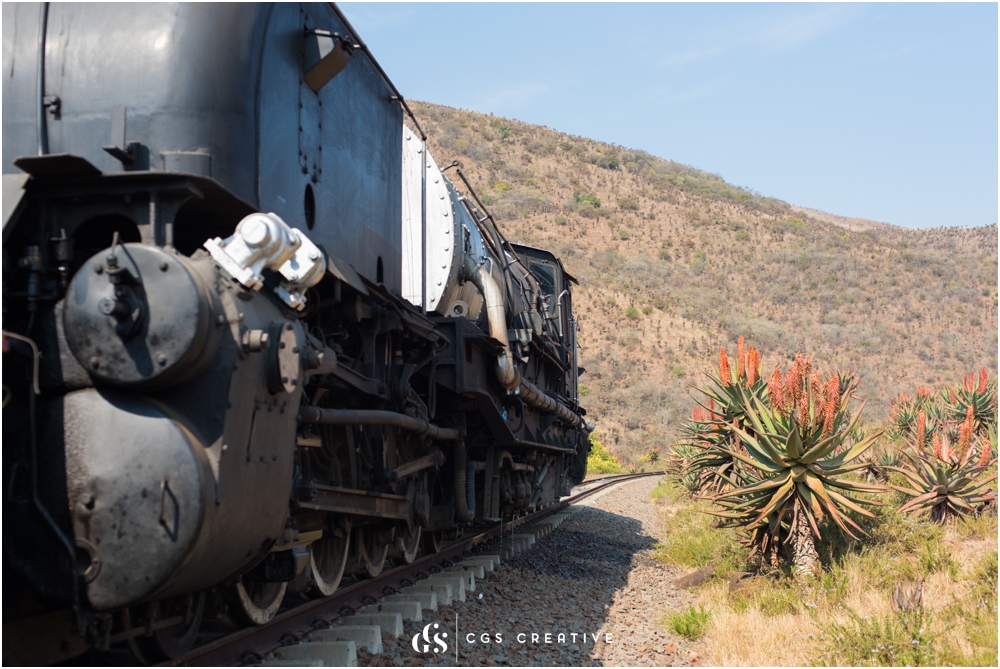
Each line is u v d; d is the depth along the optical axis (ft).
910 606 20.93
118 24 13.82
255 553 14.28
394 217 24.39
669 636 23.45
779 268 349.20
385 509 22.33
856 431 44.06
